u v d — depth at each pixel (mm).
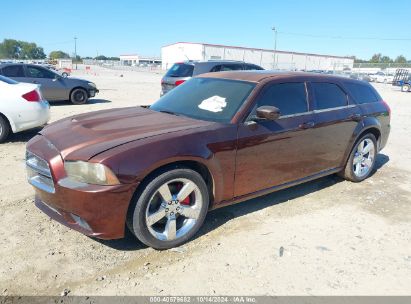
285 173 4367
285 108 4305
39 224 3846
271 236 3828
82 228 3191
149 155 3166
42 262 3211
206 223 4047
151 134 3395
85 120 3971
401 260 3502
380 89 33000
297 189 5203
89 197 3012
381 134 5766
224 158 3670
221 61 12320
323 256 3502
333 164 5066
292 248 3615
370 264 3412
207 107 4125
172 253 3449
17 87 7137
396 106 17203
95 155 3062
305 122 4418
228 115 3902
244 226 4016
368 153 5656
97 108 12641
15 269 3102
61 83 13250
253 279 3115
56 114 11008
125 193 3078
